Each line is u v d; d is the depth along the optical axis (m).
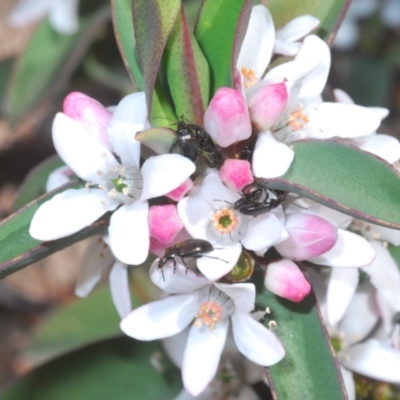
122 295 0.15
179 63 0.14
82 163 0.15
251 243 0.14
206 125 0.14
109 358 0.18
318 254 0.14
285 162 0.14
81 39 0.22
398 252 0.16
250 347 0.14
